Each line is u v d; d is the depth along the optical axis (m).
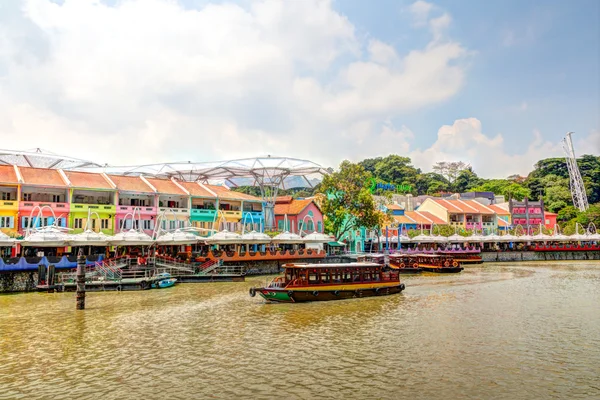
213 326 27.44
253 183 86.31
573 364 20.27
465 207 104.44
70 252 48.34
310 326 27.44
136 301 35.69
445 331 26.12
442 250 83.75
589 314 30.86
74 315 30.48
